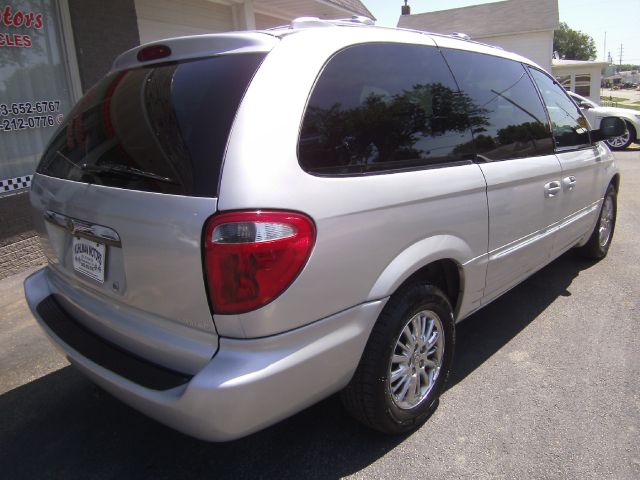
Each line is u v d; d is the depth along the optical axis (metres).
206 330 1.81
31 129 5.20
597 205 4.36
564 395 2.79
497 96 3.00
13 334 3.77
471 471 2.26
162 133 1.96
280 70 1.91
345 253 1.95
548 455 2.34
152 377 1.93
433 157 2.42
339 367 2.04
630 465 2.26
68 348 2.24
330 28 2.20
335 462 2.35
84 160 2.27
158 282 1.87
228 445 2.49
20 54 5.06
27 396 2.98
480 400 2.77
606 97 60.56
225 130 1.80
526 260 3.24
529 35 24.47
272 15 9.92
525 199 3.03
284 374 1.82
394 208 2.13
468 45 2.93
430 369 2.57
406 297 2.28
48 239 2.51
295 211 1.79
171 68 2.17
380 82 2.26
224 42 2.06
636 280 4.39
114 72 2.51
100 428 2.67
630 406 2.67
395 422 2.39
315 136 1.94
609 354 3.20
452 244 2.46
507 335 3.50
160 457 2.44
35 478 2.32
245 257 1.70
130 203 1.92
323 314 1.92
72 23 5.49
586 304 3.95
